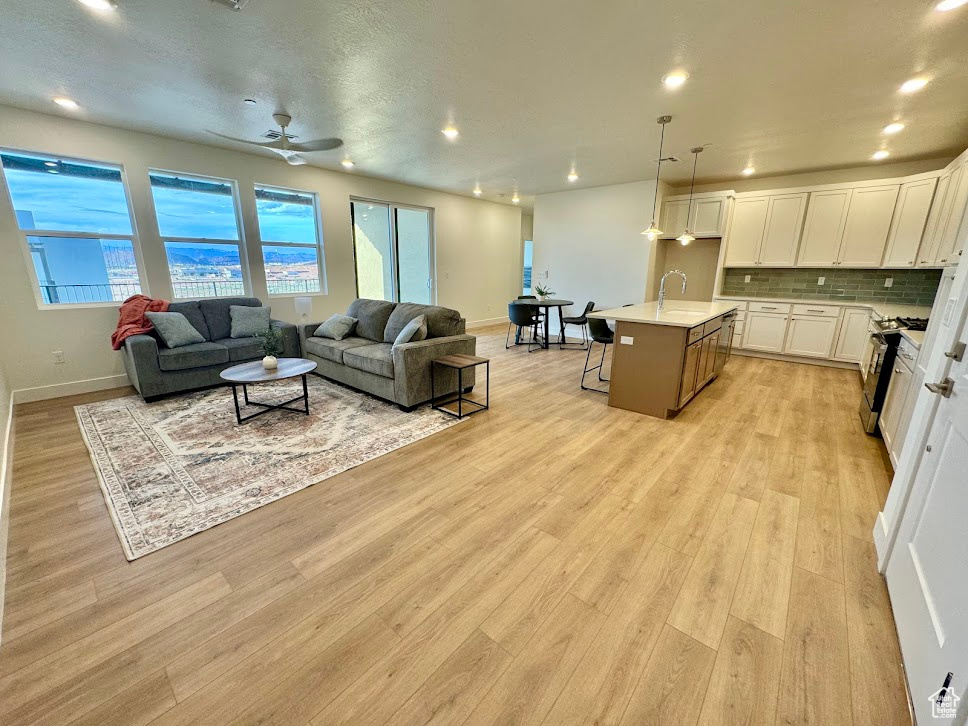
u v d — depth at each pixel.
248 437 2.98
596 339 4.26
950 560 1.15
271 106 3.36
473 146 4.42
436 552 1.83
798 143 4.14
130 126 3.86
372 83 2.92
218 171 4.61
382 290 7.60
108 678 1.25
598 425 3.28
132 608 1.51
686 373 3.40
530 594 1.60
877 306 4.75
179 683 1.24
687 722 1.15
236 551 1.82
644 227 6.29
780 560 1.79
